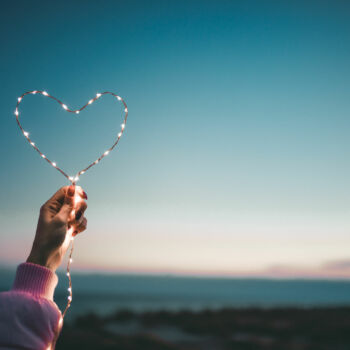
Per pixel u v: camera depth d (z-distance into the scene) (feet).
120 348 50.42
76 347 49.96
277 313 111.04
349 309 123.13
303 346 58.90
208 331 73.92
